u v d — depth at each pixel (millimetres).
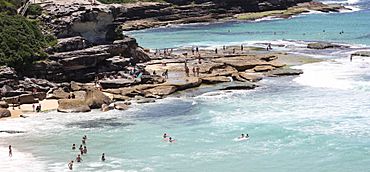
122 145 59188
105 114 71500
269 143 58562
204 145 58625
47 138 61688
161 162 53938
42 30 90875
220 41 138500
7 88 76250
